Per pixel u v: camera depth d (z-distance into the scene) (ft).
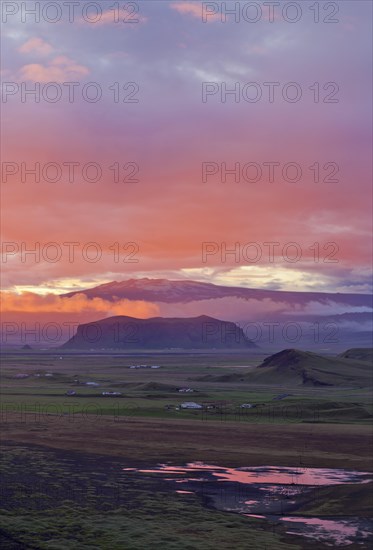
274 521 177.06
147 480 224.74
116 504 191.21
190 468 246.27
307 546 155.02
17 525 165.99
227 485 217.77
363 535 164.45
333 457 269.64
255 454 275.39
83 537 156.87
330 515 182.91
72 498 197.36
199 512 184.14
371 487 215.72
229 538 158.92
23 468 242.78
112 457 267.18
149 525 168.55
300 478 230.48
